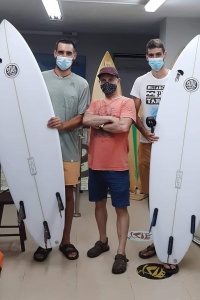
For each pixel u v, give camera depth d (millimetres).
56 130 2342
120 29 5594
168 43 4691
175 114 2303
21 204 2412
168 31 4672
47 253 2557
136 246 2791
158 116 2334
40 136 2359
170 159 2312
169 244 2316
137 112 2607
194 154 2271
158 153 2334
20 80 2338
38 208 2424
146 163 2699
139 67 6242
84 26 5457
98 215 2590
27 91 2338
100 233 2623
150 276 2295
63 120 2410
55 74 2428
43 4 4098
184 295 2078
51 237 2459
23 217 2410
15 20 5137
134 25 5246
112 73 2285
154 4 3865
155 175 2348
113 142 2307
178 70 2309
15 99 2348
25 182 2404
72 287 2146
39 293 2072
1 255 1961
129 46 6156
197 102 2264
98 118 2256
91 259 2535
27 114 2350
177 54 4715
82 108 2428
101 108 2350
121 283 2203
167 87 2324
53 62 6125
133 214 3658
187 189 2293
